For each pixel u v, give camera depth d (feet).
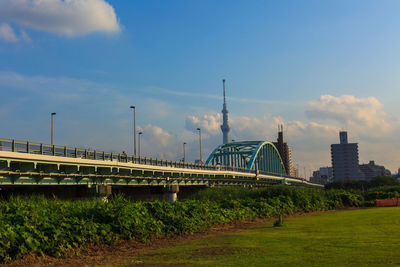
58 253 58.75
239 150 506.07
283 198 162.61
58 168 133.18
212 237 80.59
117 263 53.78
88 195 158.40
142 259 56.34
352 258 50.19
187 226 88.12
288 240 71.10
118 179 177.27
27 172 123.65
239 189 196.65
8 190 141.08
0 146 112.57
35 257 56.75
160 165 211.20
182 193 275.39
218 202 142.61
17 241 56.13
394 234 75.05
